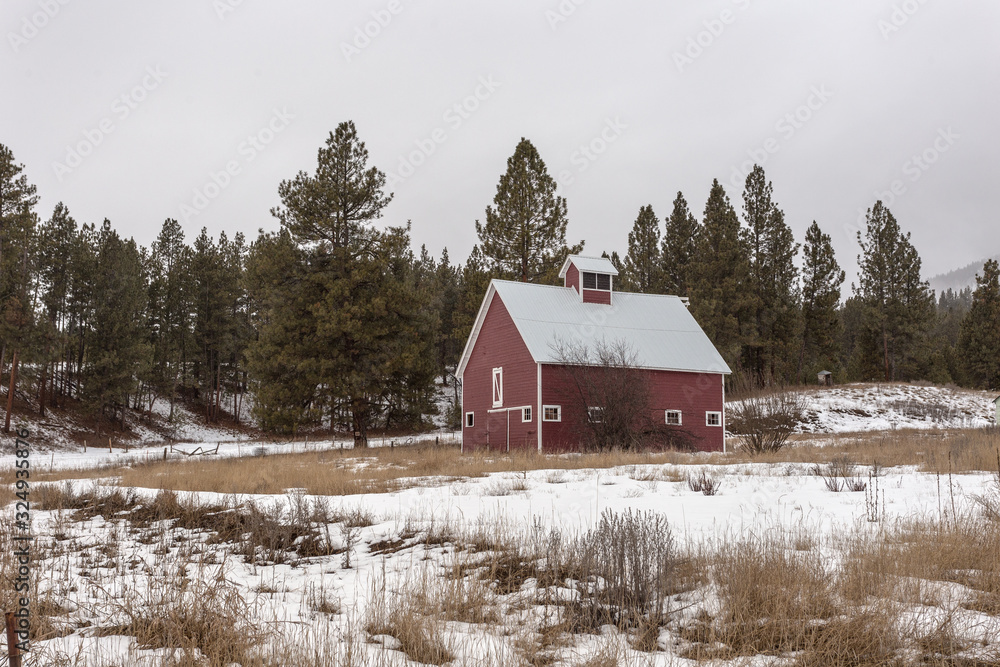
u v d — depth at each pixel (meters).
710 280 65.38
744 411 31.39
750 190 70.69
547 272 50.28
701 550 9.02
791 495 14.98
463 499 15.59
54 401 61.28
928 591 7.41
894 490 15.35
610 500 14.72
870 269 76.12
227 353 74.75
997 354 78.62
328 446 50.50
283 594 8.64
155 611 7.20
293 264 41.66
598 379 36.00
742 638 6.39
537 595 8.16
